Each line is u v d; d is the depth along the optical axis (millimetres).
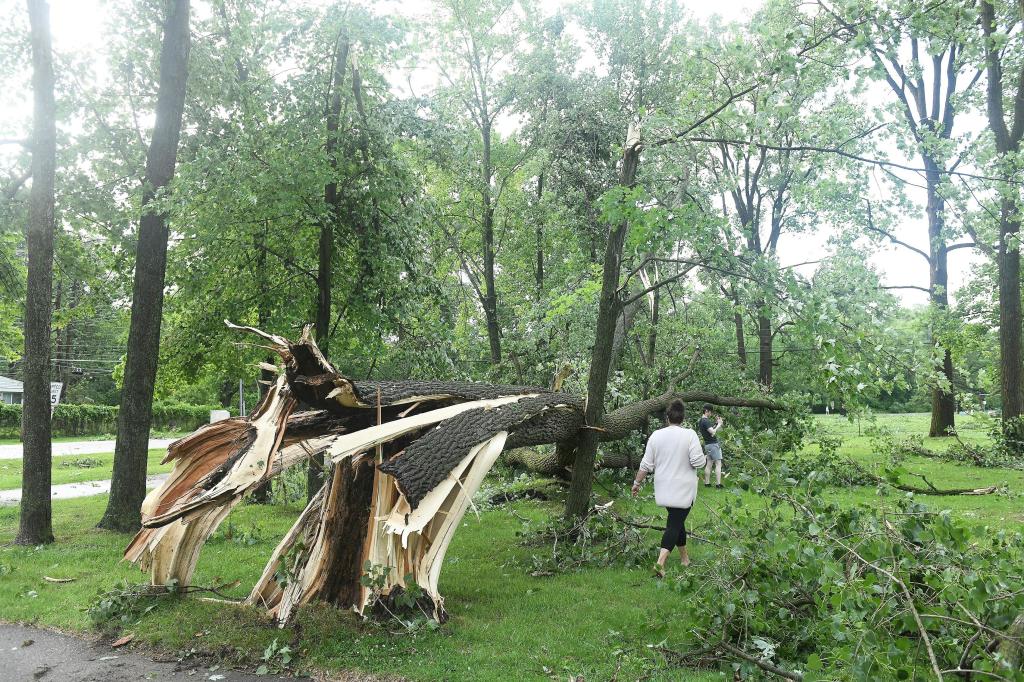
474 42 20281
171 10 10086
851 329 6848
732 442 6895
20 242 12602
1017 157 8461
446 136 12891
